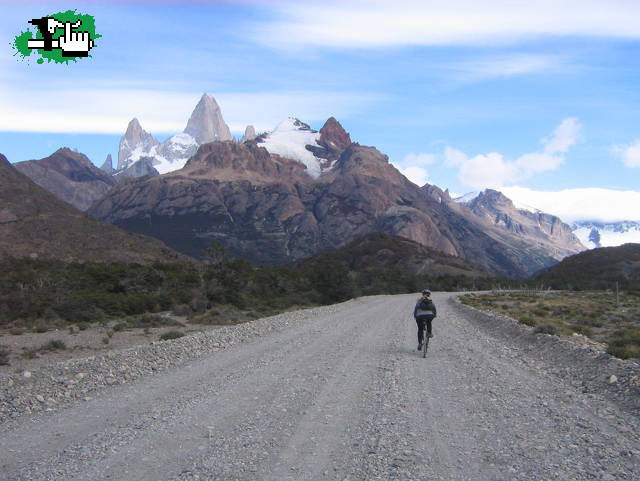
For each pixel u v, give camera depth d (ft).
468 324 80.74
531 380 34.81
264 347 51.01
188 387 32.48
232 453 20.06
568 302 147.43
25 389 31.48
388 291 272.72
